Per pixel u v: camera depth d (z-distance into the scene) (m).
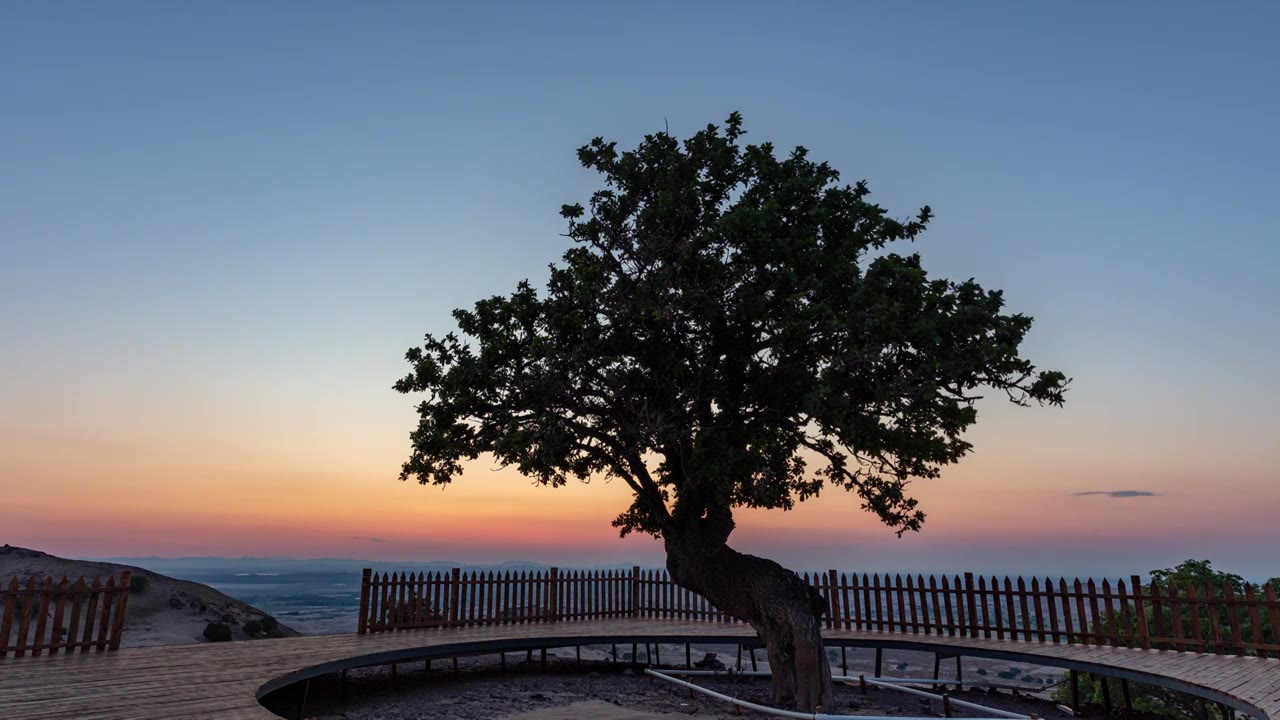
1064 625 16.08
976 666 51.19
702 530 13.61
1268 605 13.76
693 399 12.52
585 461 12.96
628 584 22.83
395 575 17.94
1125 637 15.28
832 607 19.36
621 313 12.68
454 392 12.61
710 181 13.80
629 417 12.70
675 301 12.34
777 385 13.03
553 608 20.89
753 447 12.45
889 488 13.11
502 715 12.61
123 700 9.30
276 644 15.02
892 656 50.09
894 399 11.84
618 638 17.58
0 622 12.57
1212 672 12.27
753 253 12.62
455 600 19.05
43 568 29.77
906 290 12.26
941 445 12.15
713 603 13.85
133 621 28.02
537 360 12.59
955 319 11.84
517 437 11.77
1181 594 14.86
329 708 13.29
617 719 12.27
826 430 12.95
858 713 12.98
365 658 13.83
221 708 8.89
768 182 13.28
